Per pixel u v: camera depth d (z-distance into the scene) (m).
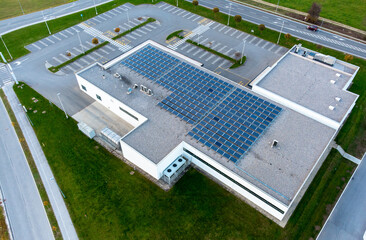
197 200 51.38
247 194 50.50
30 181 54.72
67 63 82.56
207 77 68.38
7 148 60.47
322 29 96.75
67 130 63.69
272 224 48.12
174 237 46.75
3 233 47.62
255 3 111.94
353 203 51.03
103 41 91.69
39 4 112.88
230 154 51.94
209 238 46.62
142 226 48.06
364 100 70.56
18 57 85.31
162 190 52.84
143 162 53.25
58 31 96.44
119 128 64.12
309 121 57.44
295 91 62.94
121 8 109.19
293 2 112.06
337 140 61.31
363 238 46.47
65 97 71.81
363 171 55.94
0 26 99.44
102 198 51.75
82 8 109.38
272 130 55.84
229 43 90.88
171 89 65.50
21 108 69.19
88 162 57.56
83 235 47.22
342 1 111.44
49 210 50.41
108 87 66.00
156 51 76.81
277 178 48.31
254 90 65.00
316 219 48.84
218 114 59.38
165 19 102.50
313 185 53.38
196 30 96.81
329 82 65.19
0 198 52.31
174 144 54.25
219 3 111.88
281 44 90.31
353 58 83.94
